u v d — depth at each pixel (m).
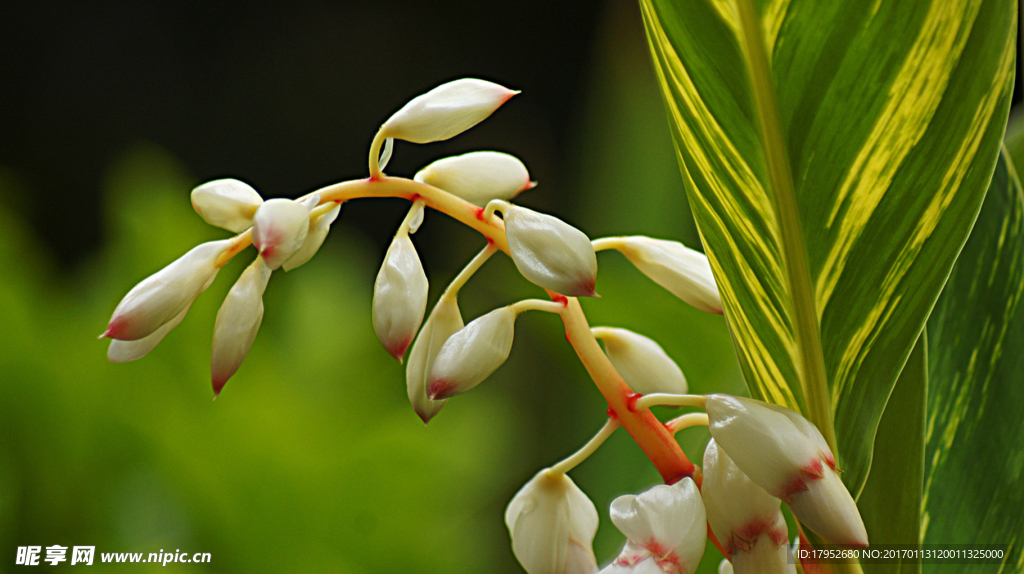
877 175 0.79
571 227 0.79
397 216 4.43
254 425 1.33
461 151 4.66
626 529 0.79
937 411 0.86
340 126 4.83
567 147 4.77
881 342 0.80
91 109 4.48
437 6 4.83
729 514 0.79
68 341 1.42
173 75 4.62
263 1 4.71
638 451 1.14
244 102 4.73
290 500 1.30
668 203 1.73
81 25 4.46
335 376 1.57
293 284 1.71
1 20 4.34
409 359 0.82
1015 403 0.85
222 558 1.29
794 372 0.81
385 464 1.33
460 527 1.46
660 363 0.85
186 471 1.29
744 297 0.81
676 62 0.79
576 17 4.81
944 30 0.77
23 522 1.26
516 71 4.89
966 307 0.86
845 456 0.81
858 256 0.79
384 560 1.32
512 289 1.52
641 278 1.31
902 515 0.82
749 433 0.78
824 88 0.78
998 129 0.78
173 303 0.80
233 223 0.81
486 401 1.72
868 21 0.77
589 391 1.26
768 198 0.79
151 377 1.36
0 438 1.29
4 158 4.35
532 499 0.82
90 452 1.31
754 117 0.79
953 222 0.79
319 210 0.81
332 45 4.82
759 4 0.78
